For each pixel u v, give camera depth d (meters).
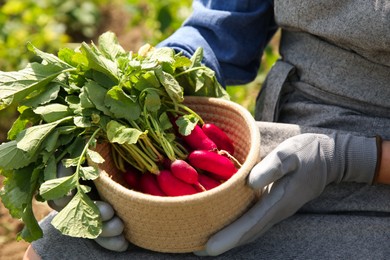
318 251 1.36
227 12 1.61
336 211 1.41
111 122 1.28
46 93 1.32
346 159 1.33
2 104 1.28
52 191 1.23
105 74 1.32
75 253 1.35
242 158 1.40
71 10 3.93
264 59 3.25
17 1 3.66
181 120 1.35
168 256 1.34
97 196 1.37
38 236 1.33
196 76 1.45
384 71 1.39
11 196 1.32
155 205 1.18
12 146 1.29
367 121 1.42
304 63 1.50
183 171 1.27
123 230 1.29
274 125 1.45
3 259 2.27
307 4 1.38
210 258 1.34
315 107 1.48
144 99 1.34
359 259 1.35
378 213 1.40
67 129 1.29
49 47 3.42
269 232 1.38
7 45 3.27
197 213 1.20
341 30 1.35
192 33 1.61
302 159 1.29
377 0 1.29
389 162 1.33
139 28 3.86
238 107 1.38
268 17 1.66
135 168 1.40
